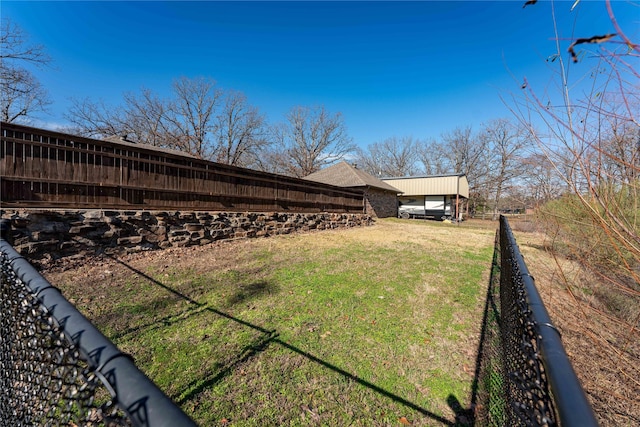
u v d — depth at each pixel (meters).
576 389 0.56
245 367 2.21
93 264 4.52
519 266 1.71
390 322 3.05
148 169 5.63
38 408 0.94
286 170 33.12
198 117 27.00
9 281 1.28
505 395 1.41
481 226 17.16
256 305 3.36
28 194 4.11
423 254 6.74
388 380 2.12
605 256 2.39
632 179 1.38
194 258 5.36
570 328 2.72
